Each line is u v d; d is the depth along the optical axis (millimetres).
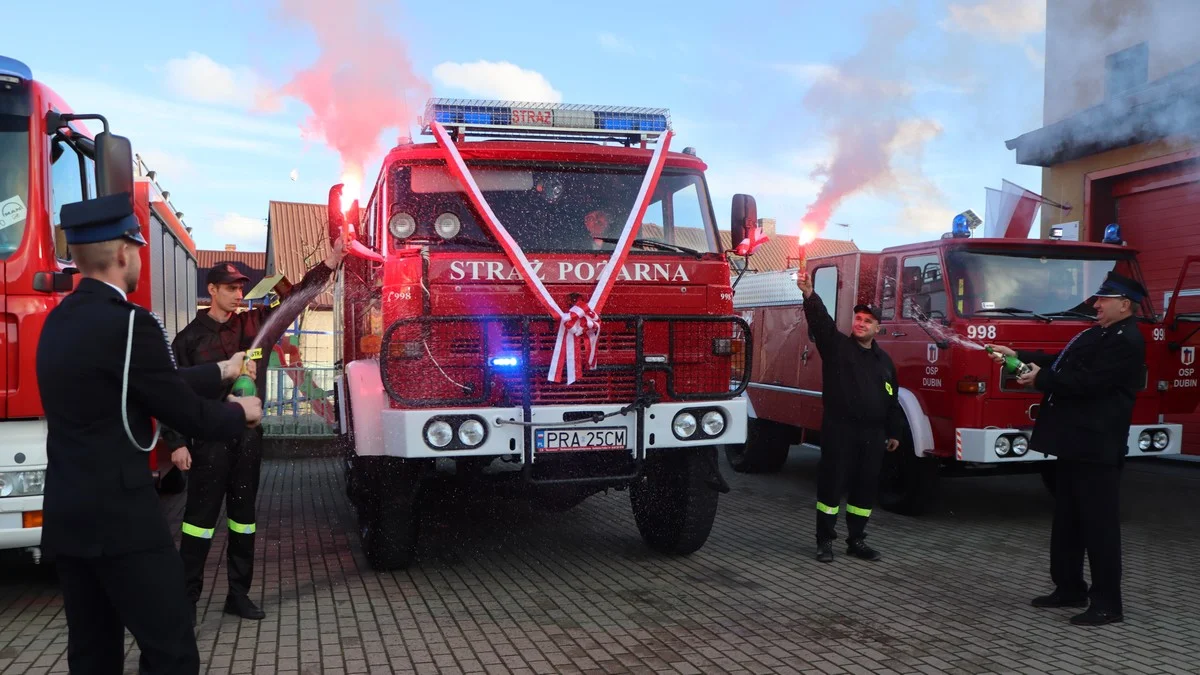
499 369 5465
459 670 4246
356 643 4605
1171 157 11484
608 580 5859
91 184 6129
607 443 5535
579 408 5469
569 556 6504
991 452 7266
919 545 6898
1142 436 7793
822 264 9523
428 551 6641
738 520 7863
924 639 4715
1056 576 5273
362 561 6355
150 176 8203
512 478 5754
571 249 5805
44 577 5871
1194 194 11406
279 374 11969
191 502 4805
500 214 5848
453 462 5969
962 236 8109
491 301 5469
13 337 5023
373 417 5602
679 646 4590
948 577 5961
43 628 4852
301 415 12008
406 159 5746
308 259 9203
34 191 5125
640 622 4980
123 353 2771
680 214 6230
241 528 4984
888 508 8289
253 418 3145
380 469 5836
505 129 6121
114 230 2875
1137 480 10047
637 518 6695
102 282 2879
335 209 5469
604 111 6336
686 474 6203
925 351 7898
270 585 5715
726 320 5832
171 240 9602
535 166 5988
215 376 3146
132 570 2803
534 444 5402
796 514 8156
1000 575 6020
